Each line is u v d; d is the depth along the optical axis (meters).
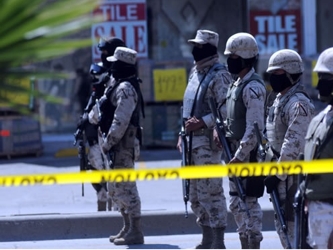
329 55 13.94
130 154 24.45
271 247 26.61
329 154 13.62
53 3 5.18
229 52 20.39
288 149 17.34
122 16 55.12
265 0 56.75
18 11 5.14
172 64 53.62
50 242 28.52
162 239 28.61
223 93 21.94
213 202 22.42
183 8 56.53
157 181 41.25
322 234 13.70
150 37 55.94
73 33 5.32
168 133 53.47
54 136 55.44
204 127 22.06
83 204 34.09
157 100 53.41
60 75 5.41
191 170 13.99
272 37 56.78
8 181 13.32
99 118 24.45
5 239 29.05
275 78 17.98
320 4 57.00
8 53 5.20
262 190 19.27
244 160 19.97
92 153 28.67
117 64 24.39
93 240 28.72
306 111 17.48
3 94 5.32
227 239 28.12
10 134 51.34
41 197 36.59
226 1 56.72
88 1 5.19
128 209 25.59
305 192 13.88
